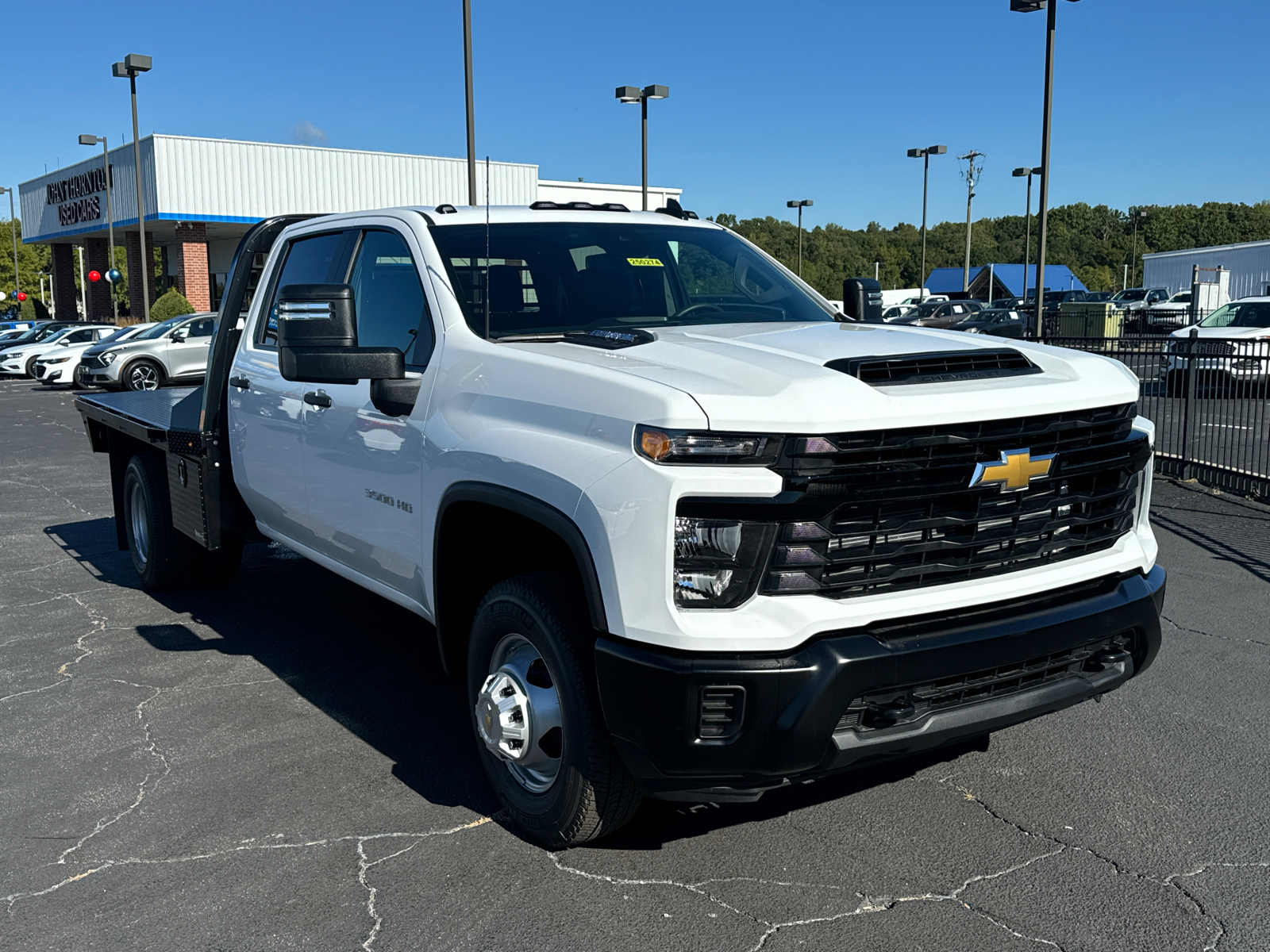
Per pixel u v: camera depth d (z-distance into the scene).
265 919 2.97
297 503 4.67
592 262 4.14
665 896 3.06
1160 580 3.38
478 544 3.62
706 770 2.75
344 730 4.32
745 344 3.30
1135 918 2.92
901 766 3.93
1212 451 9.52
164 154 36.88
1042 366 3.24
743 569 2.70
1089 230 158.38
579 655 3.02
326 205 39.53
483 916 2.97
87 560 7.46
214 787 3.81
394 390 3.74
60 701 4.69
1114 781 3.77
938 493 2.85
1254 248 38.75
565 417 3.03
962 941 2.82
